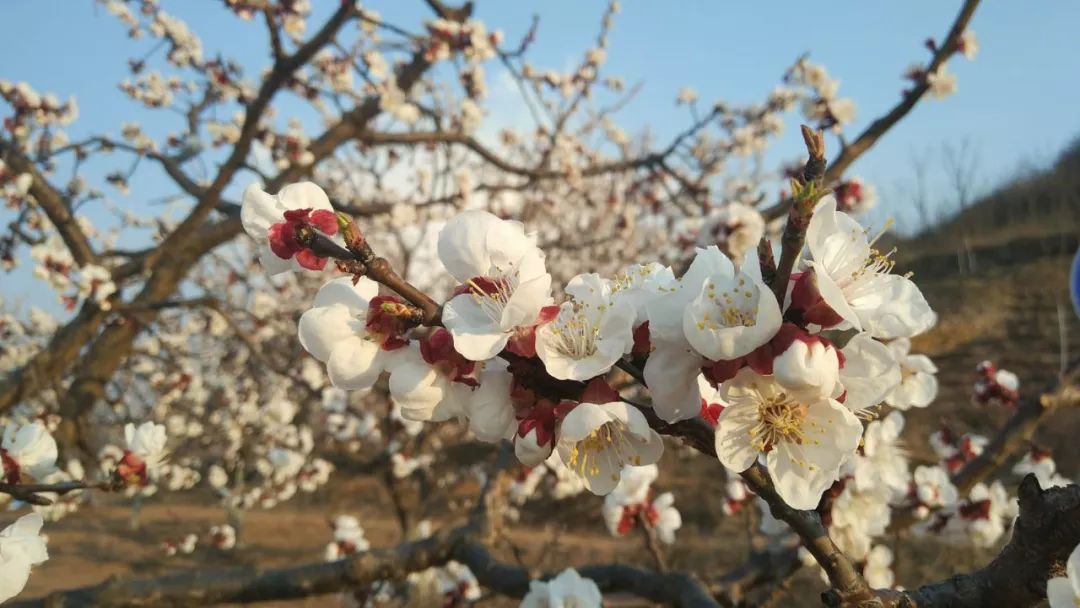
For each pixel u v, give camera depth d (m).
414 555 2.80
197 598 2.66
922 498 3.02
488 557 2.77
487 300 1.05
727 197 7.76
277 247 1.11
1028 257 17.61
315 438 9.06
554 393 1.06
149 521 13.60
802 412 0.98
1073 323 14.07
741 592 2.74
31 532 1.52
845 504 2.53
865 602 1.10
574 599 2.40
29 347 7.98
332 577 2.72
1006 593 1.12
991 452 3.10
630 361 1.08
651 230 10.21
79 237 5.09
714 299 0.97
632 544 9.61
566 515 7.54
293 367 7.02
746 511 3.35
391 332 1.10
